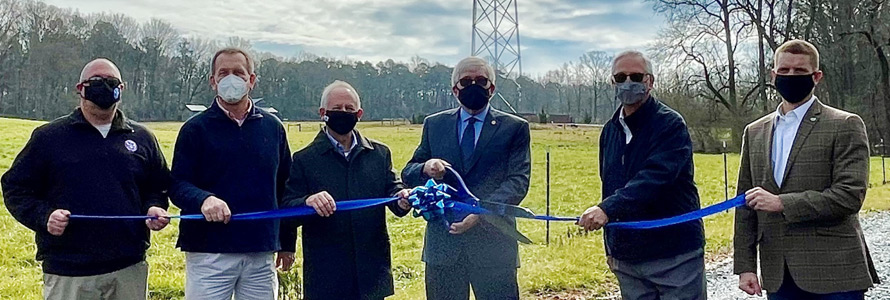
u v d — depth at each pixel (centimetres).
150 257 957
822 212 338
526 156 433
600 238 971
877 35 3309
